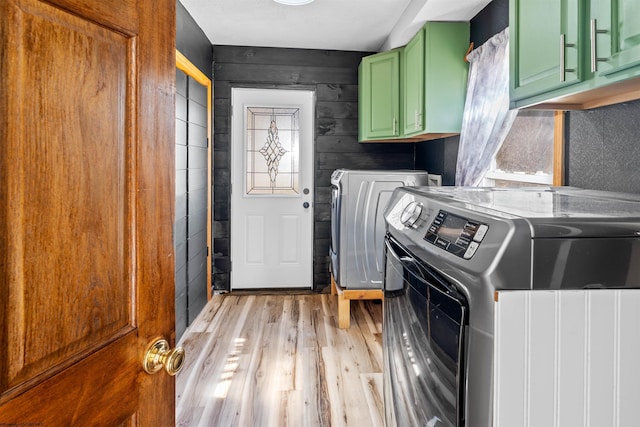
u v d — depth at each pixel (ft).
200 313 11.99
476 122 8.57
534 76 4.69
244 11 10.73
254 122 13.96
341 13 10.80
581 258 2.52
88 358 2.11
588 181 5.67
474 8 8.91
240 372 8.37
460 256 2.79
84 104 2.06
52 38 1.88
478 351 2.58
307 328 10.80
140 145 2.45
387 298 4.74
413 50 10.41
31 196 1.80
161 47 2.66
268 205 14.19
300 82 13.79
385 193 10.71
